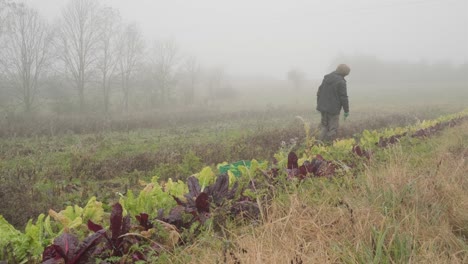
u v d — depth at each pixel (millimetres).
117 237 2533
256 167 4055
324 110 8477
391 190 3547
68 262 2199
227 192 3447
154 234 2801
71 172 6707
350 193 3705
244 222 3291
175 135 13055
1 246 2301
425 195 3570
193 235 2914
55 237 2482
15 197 4828
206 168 3791
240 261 2387
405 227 2992
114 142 11320
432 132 8484
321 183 3885
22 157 8758
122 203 3129
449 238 2891
